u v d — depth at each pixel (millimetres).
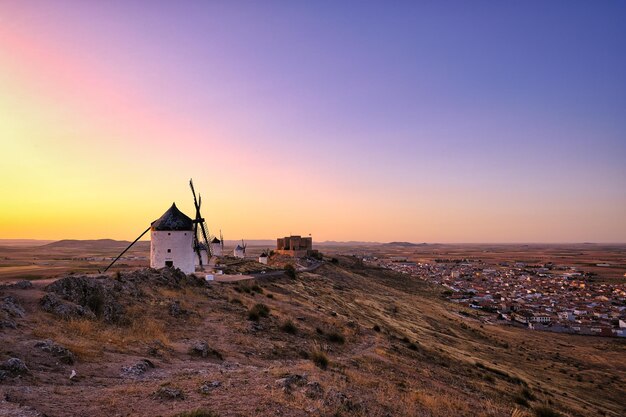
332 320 44250
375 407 16391
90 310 25281
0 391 11859
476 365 46094
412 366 32125
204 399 13594
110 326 23969
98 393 13297
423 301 120562
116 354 18891
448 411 19156
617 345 98812
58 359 16109
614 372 69750
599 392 53062
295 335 32625
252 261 109438
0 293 23422
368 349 35344
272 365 22844
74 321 22125
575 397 44906
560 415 26062
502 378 42125
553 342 96000
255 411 12875
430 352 44750
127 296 31047
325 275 107938
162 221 55531
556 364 68312
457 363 43094
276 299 50625
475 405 22625
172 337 24938
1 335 17453
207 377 16594
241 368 20516
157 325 26297
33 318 21016
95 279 31781
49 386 13273
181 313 30906
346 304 69188
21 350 16047
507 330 104312
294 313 42562
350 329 42312
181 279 42469
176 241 55031
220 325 30219
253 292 50906
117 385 14711
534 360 67938
